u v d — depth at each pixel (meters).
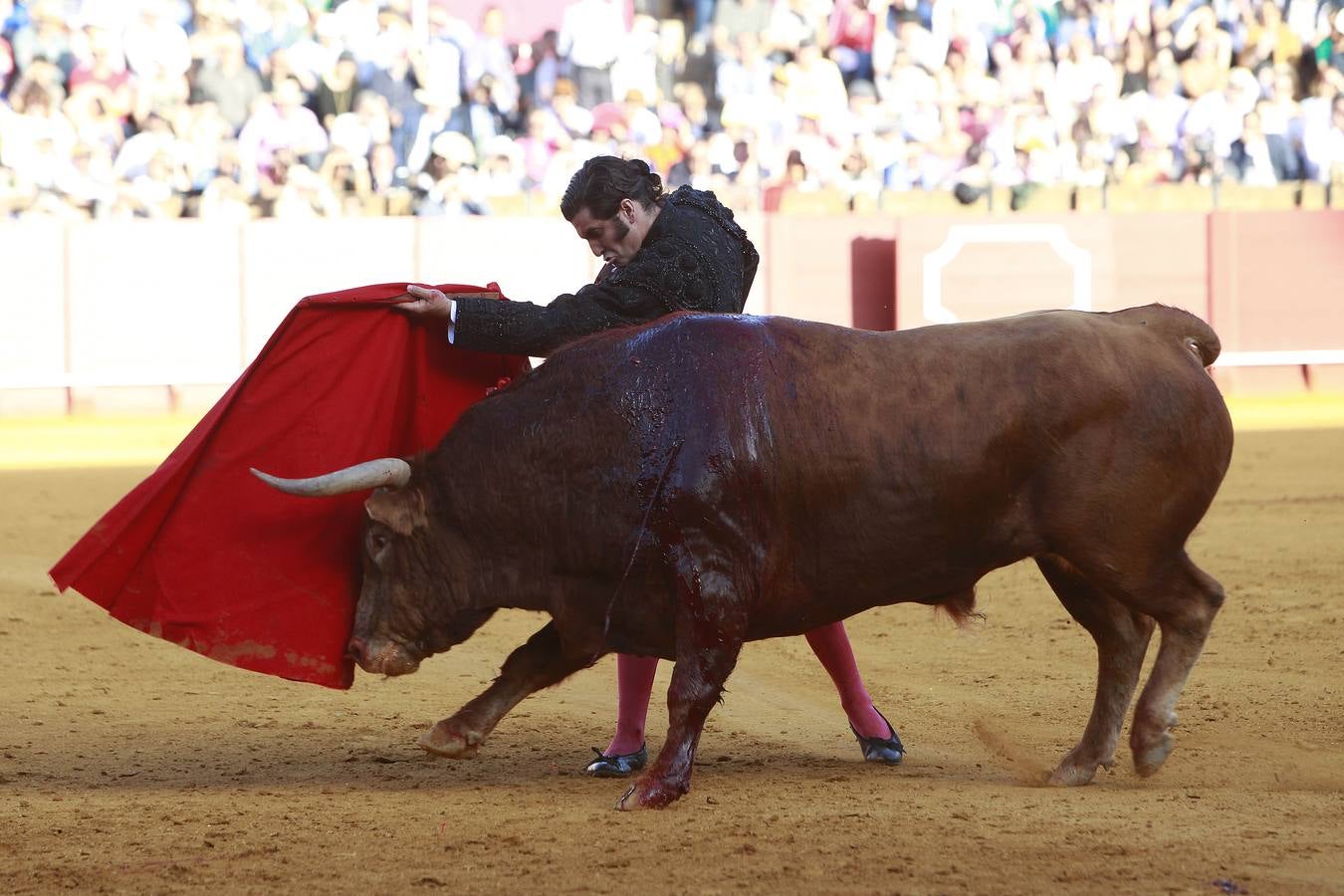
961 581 9.34
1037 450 9.03
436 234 39.09
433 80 40.34
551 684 9.92
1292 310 42.78
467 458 9.41
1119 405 9.02
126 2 39.53
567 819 8.73
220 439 10.04
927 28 45.28
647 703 10.25
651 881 7.52
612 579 9.20
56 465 29.38
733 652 8.97
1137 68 44.72
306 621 10.02
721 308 9.86
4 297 37.84
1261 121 44.09
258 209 39.06
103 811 8.98
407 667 9.68
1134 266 42.28
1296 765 10.08
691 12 45.69
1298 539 19.75
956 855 7.91
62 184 38.50
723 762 10.45
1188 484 9.16
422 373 10.34
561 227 39.69
